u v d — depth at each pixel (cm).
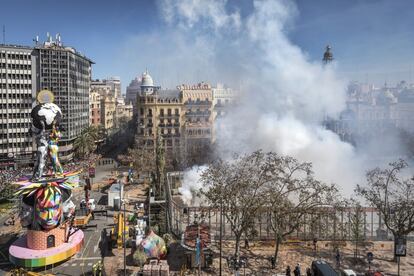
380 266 5981
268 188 6562
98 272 5709
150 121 15888
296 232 7181
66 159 15425
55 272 5869
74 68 16300
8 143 14600
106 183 12238
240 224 6222
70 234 6738
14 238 7350
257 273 5734
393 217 6200
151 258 6041
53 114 6588
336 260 6000
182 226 7631
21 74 14762
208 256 5944
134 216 8194
